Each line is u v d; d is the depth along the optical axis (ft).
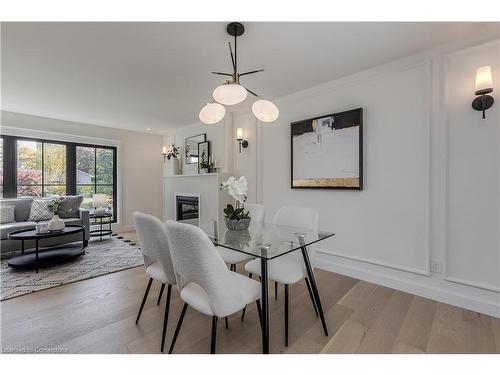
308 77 8.87
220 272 4.04
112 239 14.62
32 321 6.06
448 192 6.83
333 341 5.35
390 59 7.63
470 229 6.52
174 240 4.18
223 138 13.67
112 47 6.89
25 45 6.76
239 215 6.61
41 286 8.02
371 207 8.30
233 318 6.32
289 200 10.66
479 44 6.31
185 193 15.39
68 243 12.68
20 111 13.05
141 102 11.57
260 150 11.83
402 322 6.03
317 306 5.72
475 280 6.47
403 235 7.65
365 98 8.40
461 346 5.14
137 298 7.30
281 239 5.82
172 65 7.96
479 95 6.21
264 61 7.72
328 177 9.21
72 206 13.39
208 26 5.98
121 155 17.17
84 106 12.19
